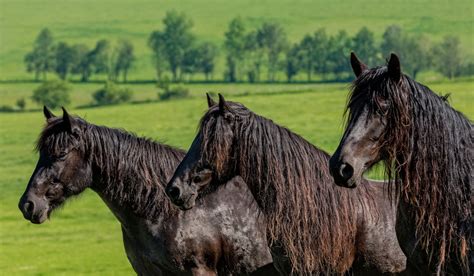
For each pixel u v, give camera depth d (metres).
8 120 95.56
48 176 13.03
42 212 12.99
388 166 9.52
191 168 11.45
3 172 66.69
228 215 13.20
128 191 13.24
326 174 11.77
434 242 9.63
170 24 180.38
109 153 13.21
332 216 11.64
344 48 156.88
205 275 13.20
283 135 11.67
